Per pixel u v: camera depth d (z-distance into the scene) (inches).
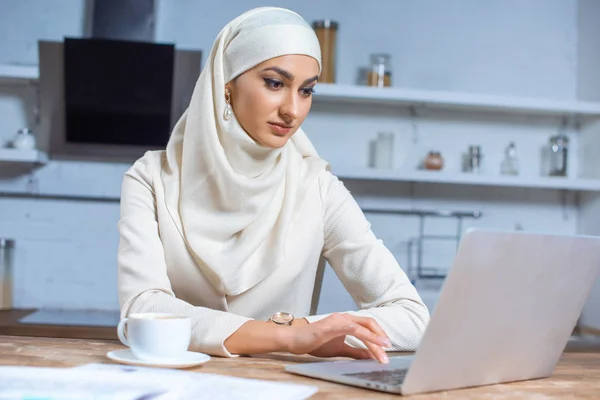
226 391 31.3
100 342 48.8
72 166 144.4
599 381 41.5
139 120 140.0
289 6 151.3
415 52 154.9
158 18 146.6
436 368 34.9
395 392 34.5
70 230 144.3
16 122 143.3
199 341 45.7
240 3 148.8
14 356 40.0
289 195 61.4
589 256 40.5
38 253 143.6
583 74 159.0
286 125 55.9
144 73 137.8
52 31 144.6
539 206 161.0
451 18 156.6
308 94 57.3
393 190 155.0
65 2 144.9
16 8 144.4
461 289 33.4
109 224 145.2
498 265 34.6
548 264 37.8
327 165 66.6
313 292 68.0
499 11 158.7
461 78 156.6
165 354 39.6
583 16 159.5
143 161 61.2
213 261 57.5
